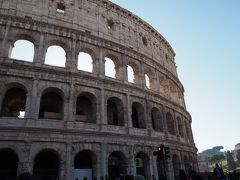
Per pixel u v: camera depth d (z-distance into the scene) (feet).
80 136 141.90
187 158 216.13
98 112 156.66
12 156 138.00
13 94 153.38
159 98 199.82
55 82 149.28
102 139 149.07
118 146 155.84
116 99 173.37
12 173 132.05
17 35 153.58
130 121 168.14
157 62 220.43
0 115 142.82
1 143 122.62
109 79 172.76
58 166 135.44
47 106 161.79
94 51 176.86
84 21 183.42
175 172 194.70
